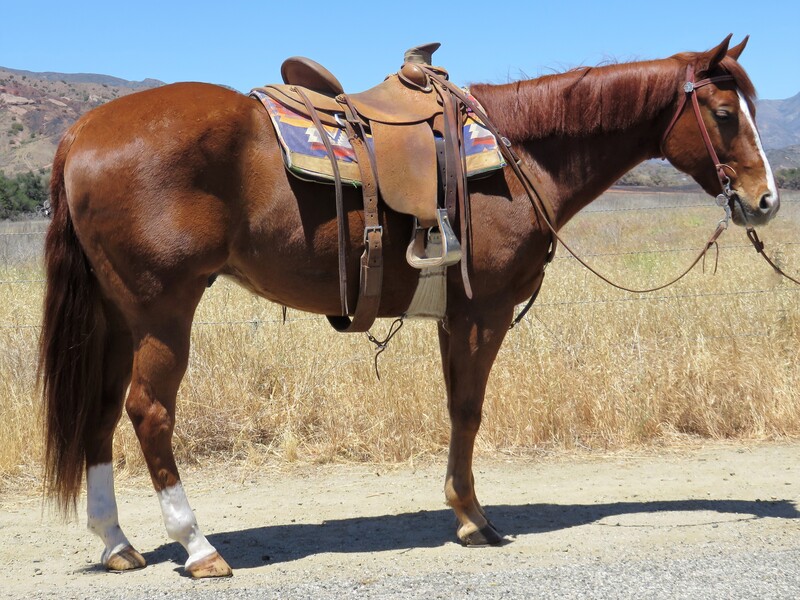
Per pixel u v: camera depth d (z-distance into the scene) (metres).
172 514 3.38
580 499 4.52
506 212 3.68
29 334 6.29
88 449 3.56
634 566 3.34
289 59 3.69
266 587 3.20
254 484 4.91
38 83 177.00
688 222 17.14
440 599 3.00
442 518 4.23
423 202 3.50
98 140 3.28
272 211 3.41
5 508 4.50
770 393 5.92
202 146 3.27
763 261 8.82
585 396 5.75
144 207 3.22
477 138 3.68
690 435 5.77
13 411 5.34
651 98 3.93
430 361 6.04
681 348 6.36
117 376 3.62
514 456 5.38
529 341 6.39
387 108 3.67
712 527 3.96
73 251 3.40
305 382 5.78
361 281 3.53
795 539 3.75
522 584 3.13
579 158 3.94
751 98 3.90
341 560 3.57
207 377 5.72
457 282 3.65
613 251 11.77
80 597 3.13
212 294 7.52
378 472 5.11
